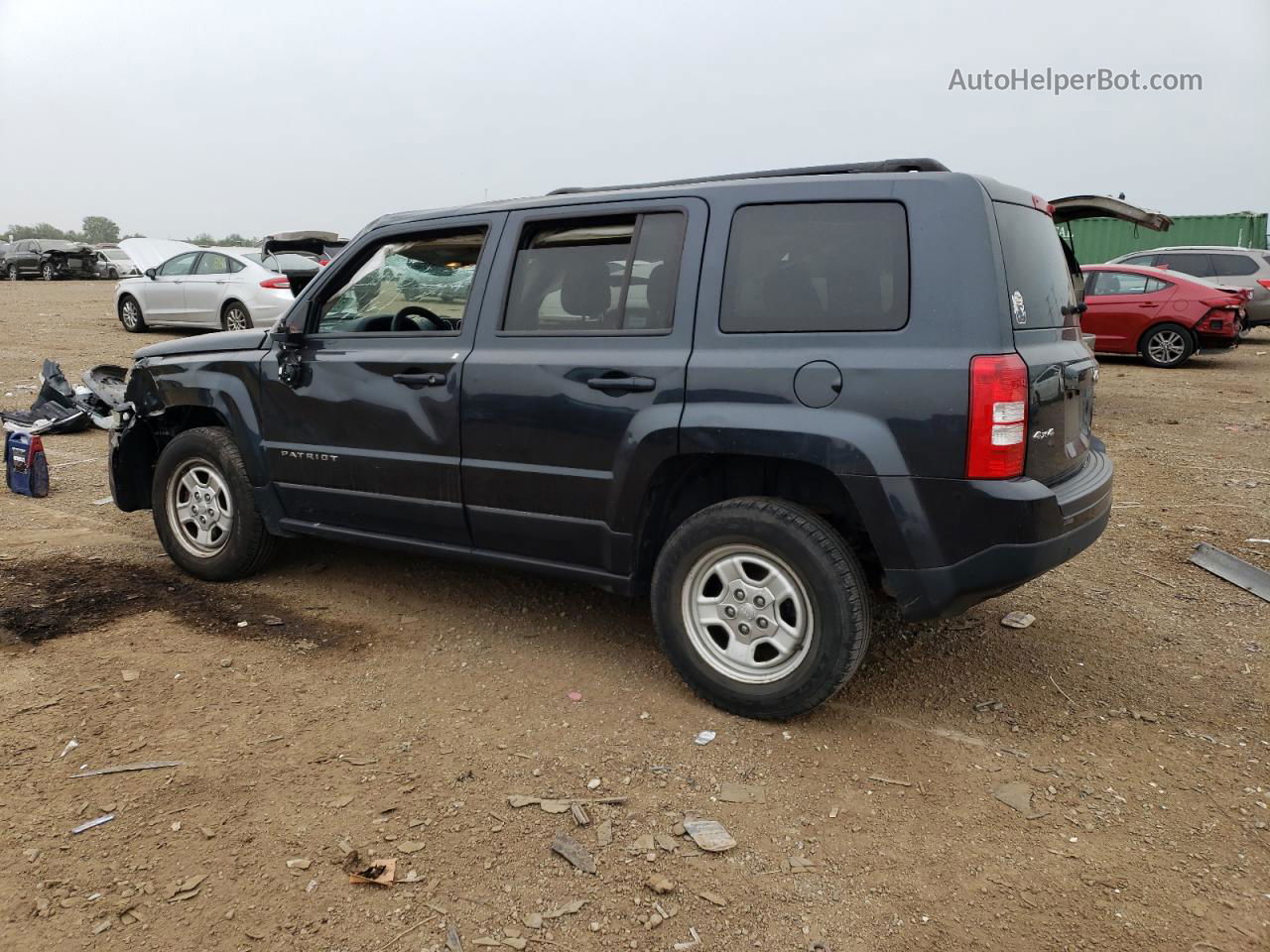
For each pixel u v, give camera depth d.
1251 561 5.19
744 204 3.33
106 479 6.83
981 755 3.19
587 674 3.74
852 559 3.17
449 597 4.55
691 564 3.39
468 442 3.80
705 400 3.25
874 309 3.08
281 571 4.88
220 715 3.36
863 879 2.55
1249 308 16.16
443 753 3.13
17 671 3.65
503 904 2.42
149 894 2.42
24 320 17.67
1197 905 2.46
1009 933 2.35
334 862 2.57
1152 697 3.62
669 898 2.46
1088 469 3.57
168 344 4.93
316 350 4.26
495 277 3.82
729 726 3.34
